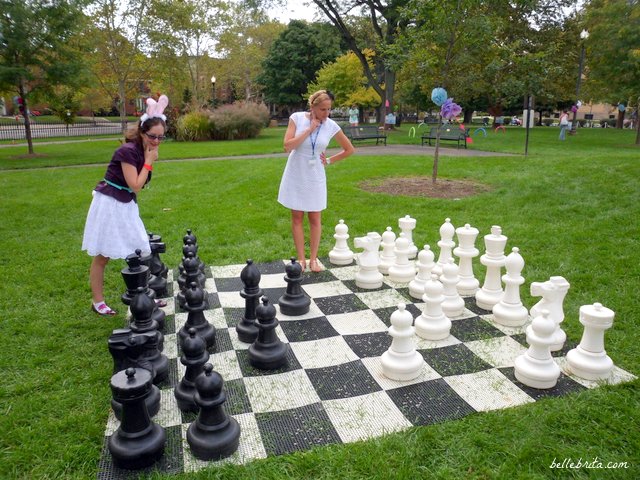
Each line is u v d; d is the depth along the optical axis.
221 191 9.20
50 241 6.02
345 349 3.40
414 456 2.30
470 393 2.84
